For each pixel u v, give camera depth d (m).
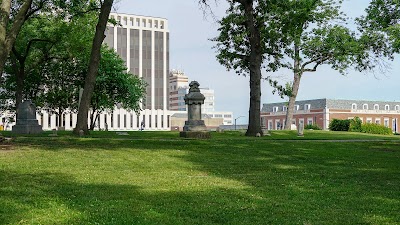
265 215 7.05
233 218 6.84
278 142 22.39
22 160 13.53
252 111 29.75
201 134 25.03
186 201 8.07
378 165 14.35
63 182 9.87
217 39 35.59
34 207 7.35
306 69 44.94
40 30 39.22
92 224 6.36
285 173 12.20
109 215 6.89
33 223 6.36
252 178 11.10
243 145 20.33
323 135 33.88
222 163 14.19
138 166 13.02
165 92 110.38
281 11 31.62
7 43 18.86
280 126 105.75
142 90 59.03
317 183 10.41
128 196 8.45
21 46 39.72
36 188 9.05
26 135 26.14
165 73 110.31
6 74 47.56
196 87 25.62
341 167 13.73
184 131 25.22
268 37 34.59
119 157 14.95
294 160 15.49
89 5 32.91
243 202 8.05
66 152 15.94
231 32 34.81
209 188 9.48
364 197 8.70
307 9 32.53
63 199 8.05
